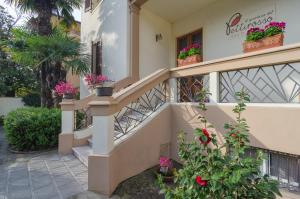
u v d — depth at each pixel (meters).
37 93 13.59
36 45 7.93
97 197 3.37
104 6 8.56
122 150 3.84
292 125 2.92
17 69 13.49
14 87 13.77
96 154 3.53
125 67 7.12
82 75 9.23
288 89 4.19
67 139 5.78
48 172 4.41
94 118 3.57
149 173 4.16
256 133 3.31
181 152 2.58
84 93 9.79
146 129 4.30
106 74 8.32
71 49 8.30
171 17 7.70
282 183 3.18
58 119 6.57
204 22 6.83
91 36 9.66
